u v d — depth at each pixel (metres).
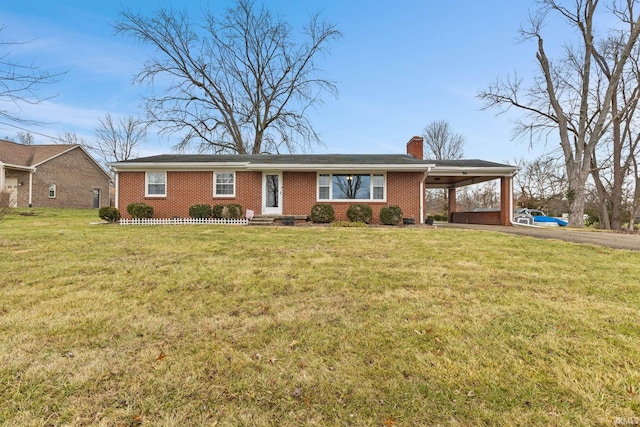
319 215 12.66
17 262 5.41
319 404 1.94
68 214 17.56
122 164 13.12
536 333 2.82
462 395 2.01
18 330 2.84
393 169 12.86
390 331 2.88
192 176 13.53
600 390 2.04
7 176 22.45
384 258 5.99
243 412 1.87
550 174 28.53
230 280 4.48
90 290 4.00
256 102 25.69
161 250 6.61
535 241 7.98
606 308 3.42
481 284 4.34
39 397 1.97
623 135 18.09
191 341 2.70
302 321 3.11
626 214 22.17
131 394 2.01
